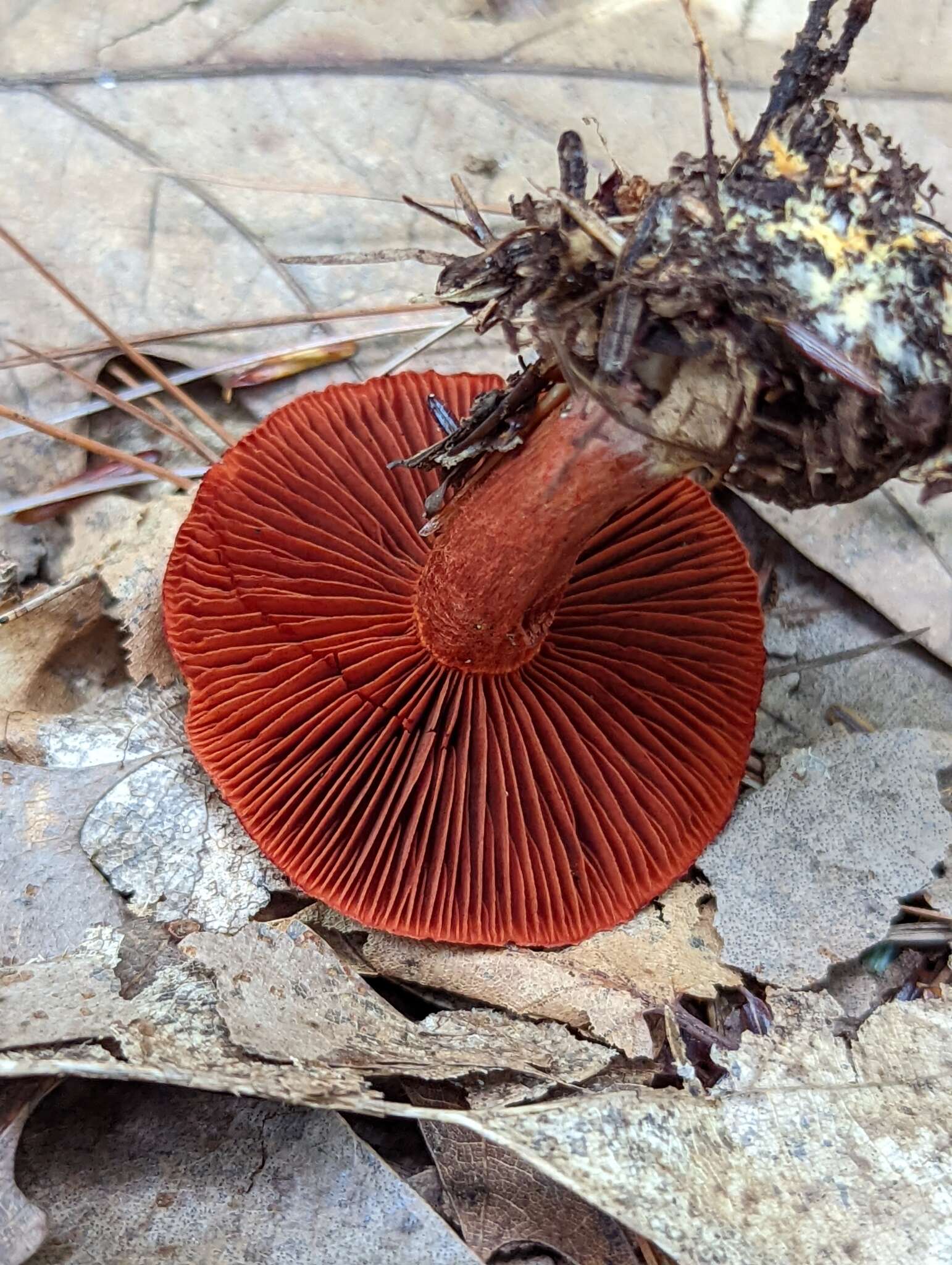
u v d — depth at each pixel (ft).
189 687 0.25
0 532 0.31
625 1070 0.23
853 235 0.16
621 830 0.25
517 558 0.21
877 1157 0.21
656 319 0.16
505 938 0.24
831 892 0.26
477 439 0.20
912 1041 0.23
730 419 0.17
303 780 0.24
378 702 0.24
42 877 0.24
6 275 0.33
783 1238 0.20
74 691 0.30
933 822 0.26
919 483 0.18
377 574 0.25
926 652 0.32
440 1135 0.22
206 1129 0.21
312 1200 0.20
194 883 0.25
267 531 0.25
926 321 0.16
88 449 0.31
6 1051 0.19
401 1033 0.23
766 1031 0.24
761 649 0.27
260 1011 0.22
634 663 0.26
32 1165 0.20
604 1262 0.21
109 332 0.31
